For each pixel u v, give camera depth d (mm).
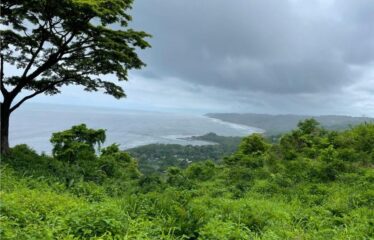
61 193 11156
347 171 14875
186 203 8086
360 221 8859
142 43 16344
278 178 14711
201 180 18188
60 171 14852
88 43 16172
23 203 7387
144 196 9055
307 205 11328
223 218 8430
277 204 11258
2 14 14664
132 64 17094
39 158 16500
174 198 8852
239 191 13938
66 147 19109
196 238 6789
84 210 6574
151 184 14398
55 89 17719
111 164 18562
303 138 20297
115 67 16656
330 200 11586
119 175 18031
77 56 16438
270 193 13383
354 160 16281
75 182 13203
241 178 16047
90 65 16469
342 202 10891
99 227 6039
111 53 15930
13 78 16062
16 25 15430
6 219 6129
